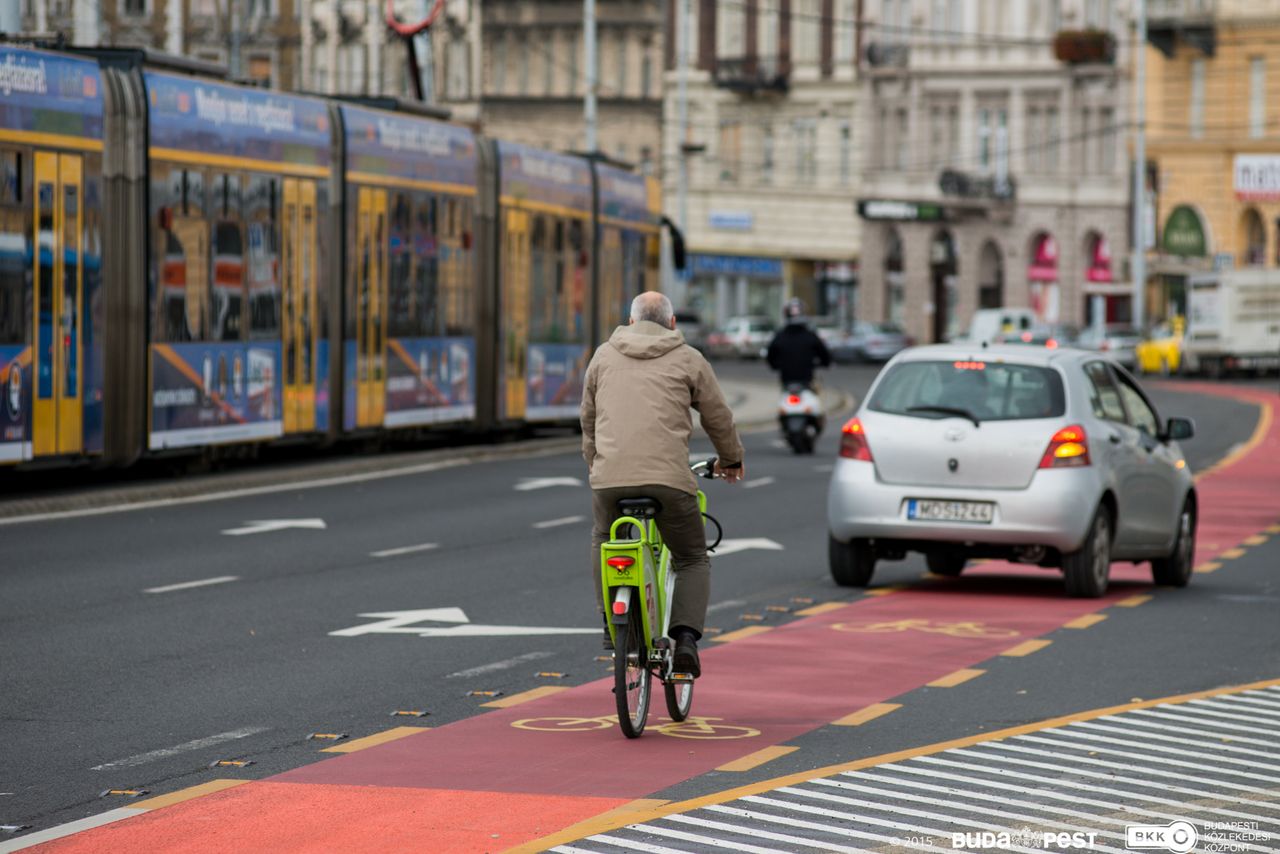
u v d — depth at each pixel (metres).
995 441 47.31
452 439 102.19
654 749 30.12
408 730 31.59
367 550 56.34
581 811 26.05
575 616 44.44
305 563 53.09
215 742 30.64
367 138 84.81
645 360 31.27
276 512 65.94
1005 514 47.06
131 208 68.88
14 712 32.91
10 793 27.30
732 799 26.66
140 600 45.69
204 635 40.97
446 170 91.88
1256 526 67.44
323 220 81.50
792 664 38.22
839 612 45.66
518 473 83.88
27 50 63.97
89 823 25.41
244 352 75.94
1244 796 27.31
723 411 31.59
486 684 35.91
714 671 37.38
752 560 55.69
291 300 79.25
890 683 36.19
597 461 30.95
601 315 109.44
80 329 66.44
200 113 73.12
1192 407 150.75
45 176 64.62
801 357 99.31
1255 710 33.97
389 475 81.75
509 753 29.81
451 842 24.42
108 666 37.28
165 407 71.12
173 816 25.77
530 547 57.84
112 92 68.31
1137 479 49.47
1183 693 35.59
